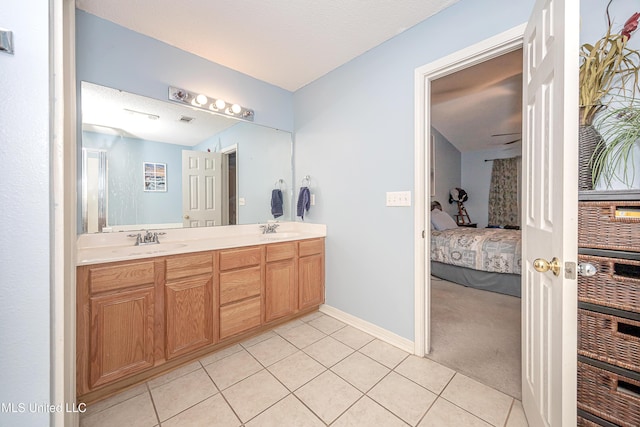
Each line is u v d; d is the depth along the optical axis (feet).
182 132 6.78
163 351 4.97
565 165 2.52
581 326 3.12
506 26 4.41
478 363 5.38
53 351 2.05
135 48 5.90
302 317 7.75
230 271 5.94
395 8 5.16
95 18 5.38
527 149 3.90
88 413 4.10
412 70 5.72
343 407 4.22
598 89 3.22
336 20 5.51
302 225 8.75
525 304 4.00
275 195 8.66
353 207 7.12
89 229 5.48
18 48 1.87
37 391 1.96
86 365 4.15
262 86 8.24
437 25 5.28
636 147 3.16
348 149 7.21
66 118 3.63
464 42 4.90
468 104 11.13
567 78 2.50
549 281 3.01
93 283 4.22
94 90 5.46
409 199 5.83
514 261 9.14
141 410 4.17
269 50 6.62
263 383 4.80
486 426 3.83
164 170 6.53
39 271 1.97
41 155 1.96
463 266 10.41
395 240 6.13
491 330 6.80
